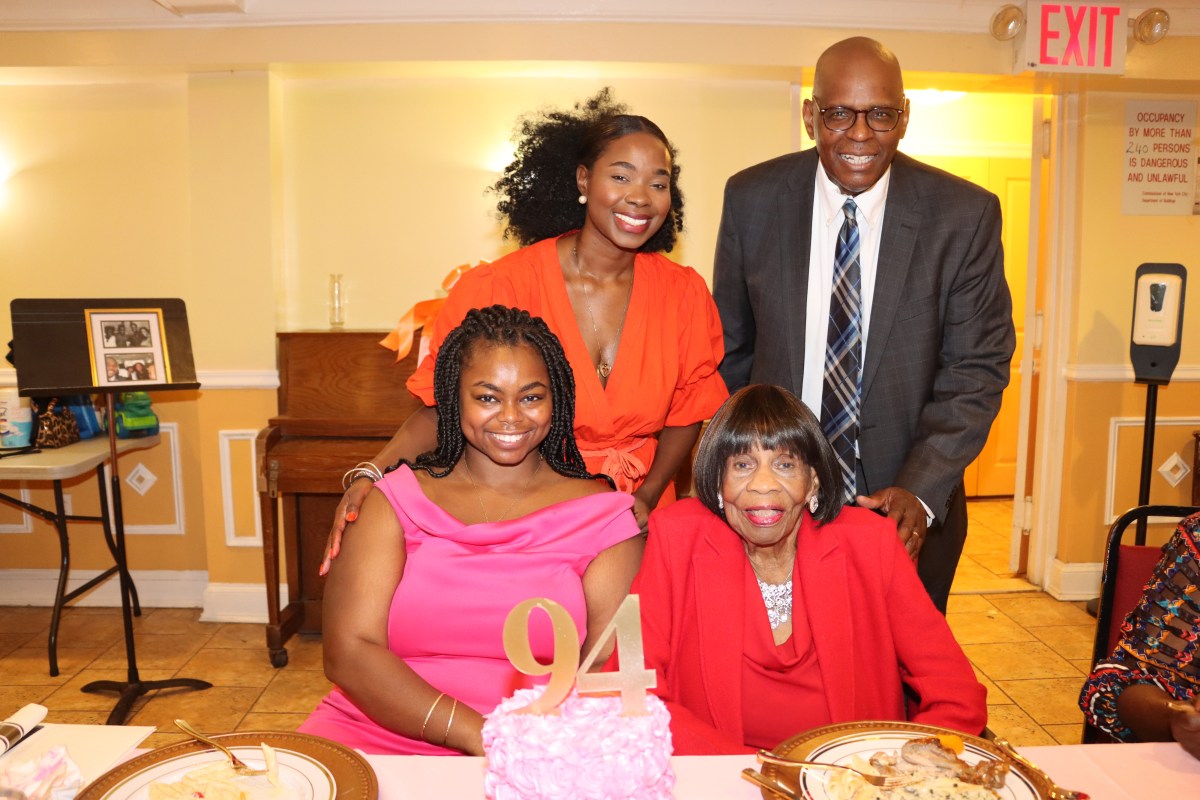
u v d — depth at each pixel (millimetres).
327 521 4070
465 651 1569
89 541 4441
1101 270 4398
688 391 2232
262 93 3992
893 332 2111
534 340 1619
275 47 3854
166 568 4457
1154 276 3887
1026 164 6168
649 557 1605
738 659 1524
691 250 4270
